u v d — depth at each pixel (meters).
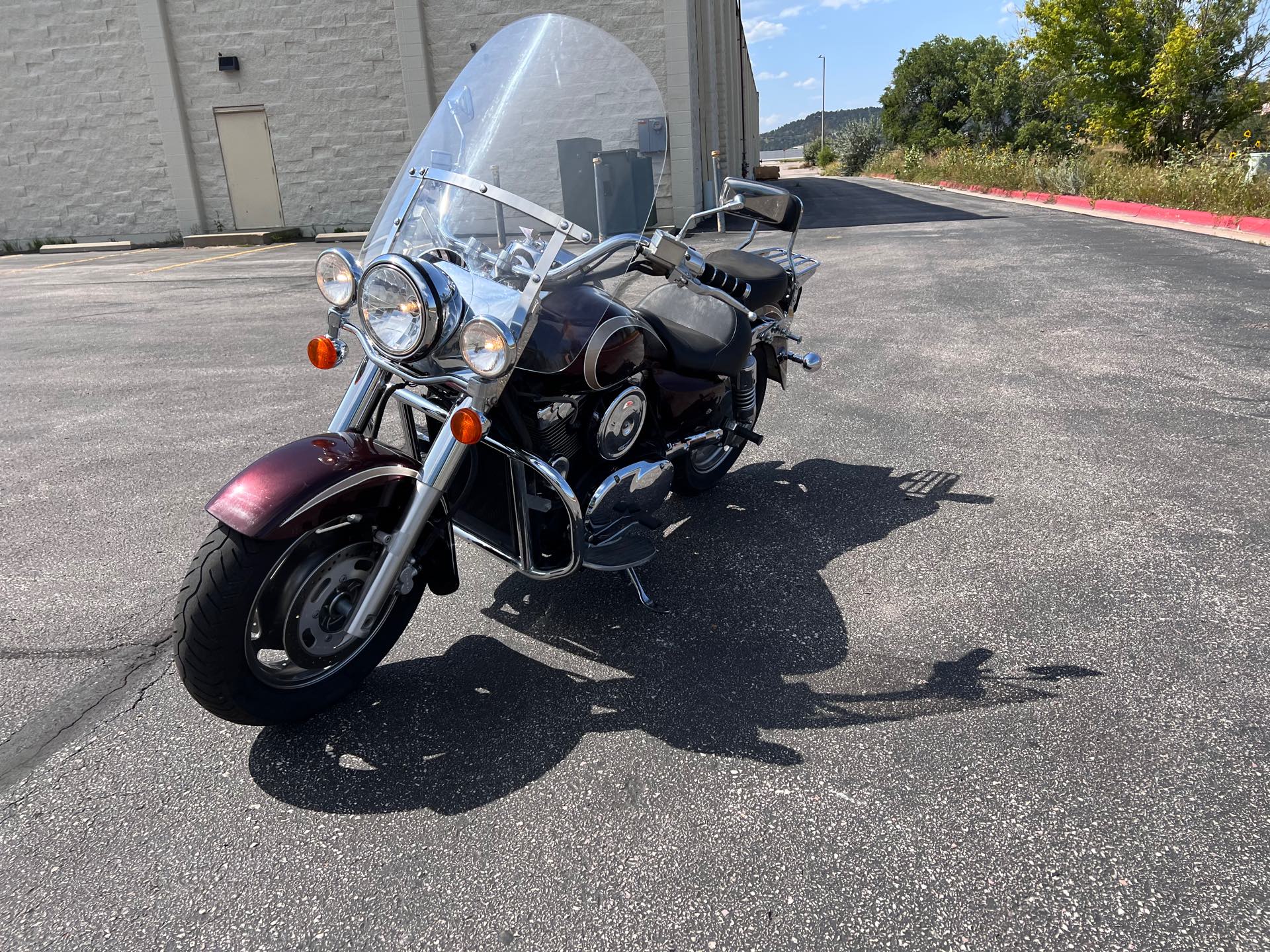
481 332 2.34
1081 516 3.94
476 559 3.79
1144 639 3.00
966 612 3.23
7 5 17.55
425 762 2.55
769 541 3.87
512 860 2.18
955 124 52.91
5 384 6.77
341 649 2.72
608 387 2.89
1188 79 20.22
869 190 30.19
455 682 2.93
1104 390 5.69
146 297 10.85
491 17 17.00
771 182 38.56
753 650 3.06
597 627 3.24
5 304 10.58
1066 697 2.72
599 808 2.35
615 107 2.85
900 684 2.83
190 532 4.08
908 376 6.22
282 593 2.55
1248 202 13.29
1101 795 2.32
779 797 2.36
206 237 17.73
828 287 9.75
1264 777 2.36
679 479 4.19
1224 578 3.37
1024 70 25.42
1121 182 17.62
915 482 4.42
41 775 2.51
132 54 17.69
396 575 2.56
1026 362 6.43
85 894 2.10
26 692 2.89
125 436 5.44
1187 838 2.17
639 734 2.64
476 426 2.49
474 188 2.77
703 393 3.52
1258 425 4.94
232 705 2.50
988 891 2.04
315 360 2.79
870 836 2.21
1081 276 9.54
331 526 2.66
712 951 1.91
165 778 2.50
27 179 18.62
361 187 18.31
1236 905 1.98
